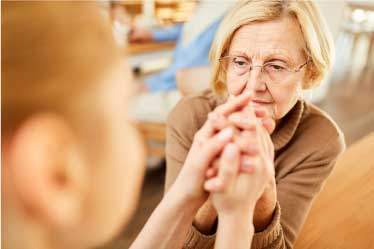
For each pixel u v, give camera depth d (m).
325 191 0.83
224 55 0.74
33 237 0.21
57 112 0.21
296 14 0.66
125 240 1.63
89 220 0.23
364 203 0.79
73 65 0.21
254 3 0.68
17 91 0.20
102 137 0.22
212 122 0.45
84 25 0.22
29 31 0.20
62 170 0.21
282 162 0.78
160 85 1.98
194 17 1.93
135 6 3.54
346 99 3.50
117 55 0.24
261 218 0.57
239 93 0.71
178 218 0.52
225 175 0.41
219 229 0.43
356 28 4.53
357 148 1.01
